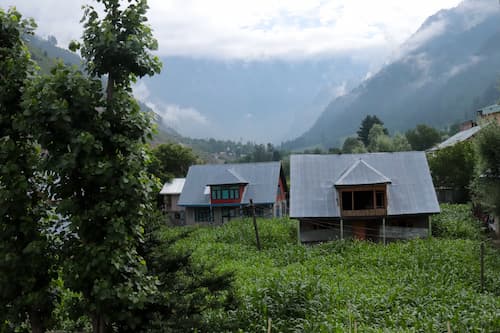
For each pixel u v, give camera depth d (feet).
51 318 31.35
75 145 26.37
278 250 103.86
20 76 29.81
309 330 45.70
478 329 47.70
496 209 90.22
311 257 93.56
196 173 193.16
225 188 179.01
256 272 79.05
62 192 28.27
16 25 30.68
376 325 49.83
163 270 33.73
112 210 26.81
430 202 118.83
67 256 28.58
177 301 30.78
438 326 48.47
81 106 27.04
